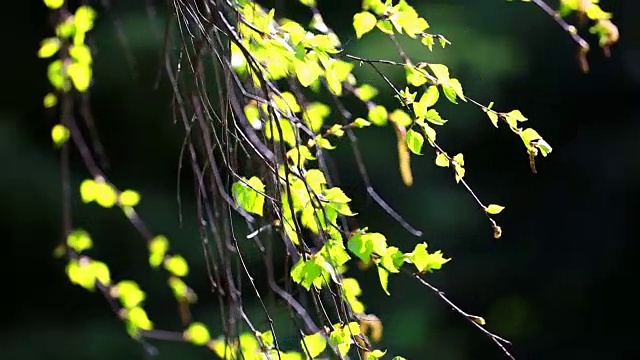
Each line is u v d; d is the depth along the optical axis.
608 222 8.80
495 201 8.42
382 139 7.34
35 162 7.73
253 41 2.69
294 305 2.79
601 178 8.66
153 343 7.74
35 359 8.00
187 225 7.55
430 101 2.49
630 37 7.91
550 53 7.85
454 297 8.43
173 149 7.57
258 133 3.09
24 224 7.81
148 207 7.56
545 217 8.70
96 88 7.20
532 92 7.94
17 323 8.18
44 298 8.20
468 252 8.42
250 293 5.63
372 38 6.64
